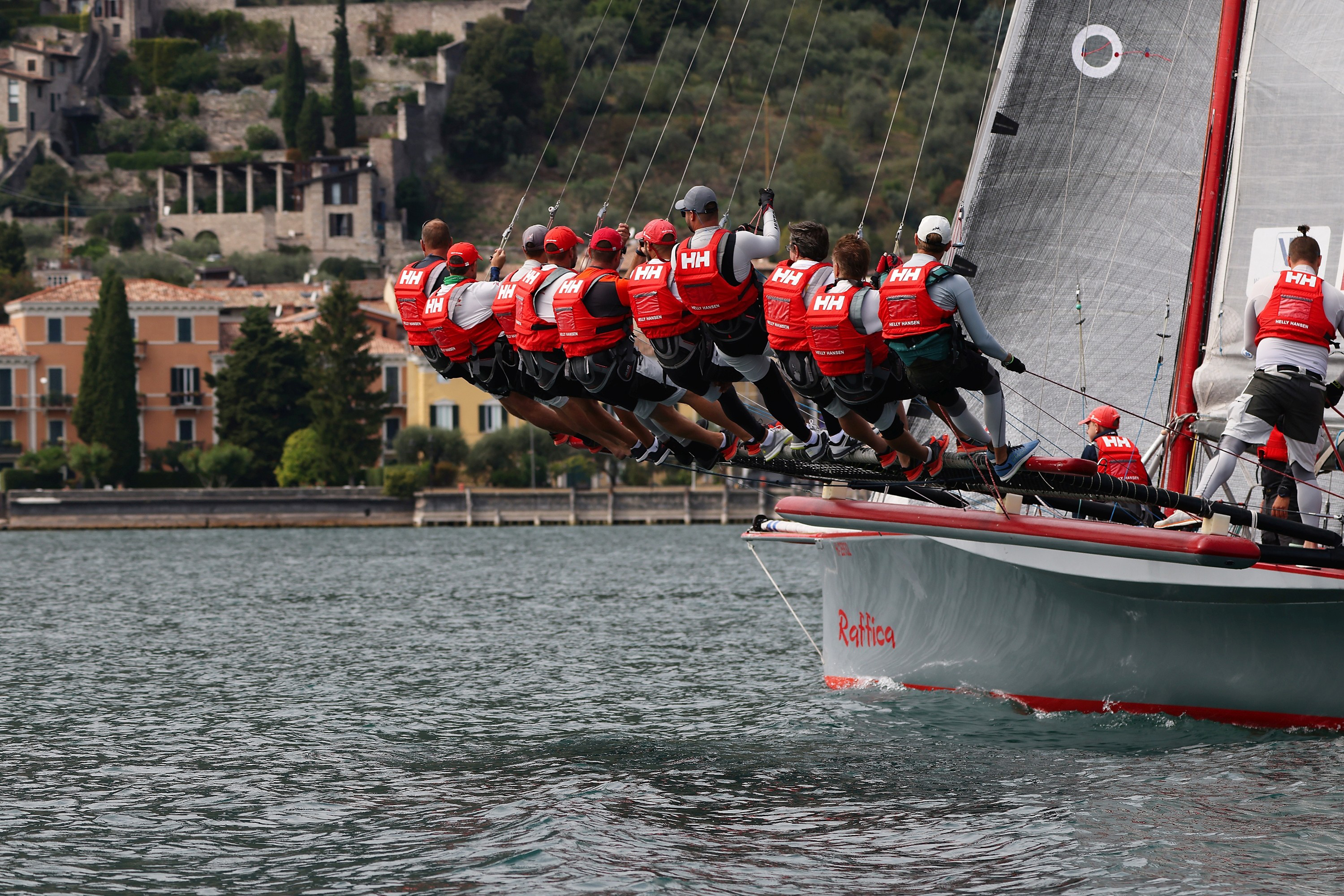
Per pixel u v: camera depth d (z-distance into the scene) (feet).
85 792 110.32
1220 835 84.94
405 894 81.87
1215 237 118.52
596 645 203.41
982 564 112.98
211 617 251.39
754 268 86.33
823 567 133.59
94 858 91.45
